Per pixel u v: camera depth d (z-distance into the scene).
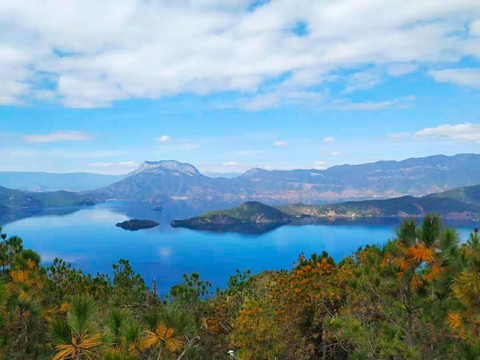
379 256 8.13
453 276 6.07
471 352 5.47
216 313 14.19
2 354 5.53
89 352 3.36
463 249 6.29
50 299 9.16
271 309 12.87
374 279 8.14
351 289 9.88
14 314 6.17
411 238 6.36
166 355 4.64
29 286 7.79
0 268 8.84
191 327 4.02
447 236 6.14
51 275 12.73
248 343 11.31
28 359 5.83
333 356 12.83
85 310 3.46
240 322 11.51
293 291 13.44
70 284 12.86
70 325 3.38
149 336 3.83
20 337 6.01
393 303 7.78
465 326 5.76
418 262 6.35
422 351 6.82
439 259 6.15
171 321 3.93
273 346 11.39
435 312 6.68
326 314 12.01
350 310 9.57
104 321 4.31
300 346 12.16
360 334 7.33
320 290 12.73
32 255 9.02
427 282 6.84
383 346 6.82
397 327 7.48
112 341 3.72
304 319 13.42
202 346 12.16
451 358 6.31
